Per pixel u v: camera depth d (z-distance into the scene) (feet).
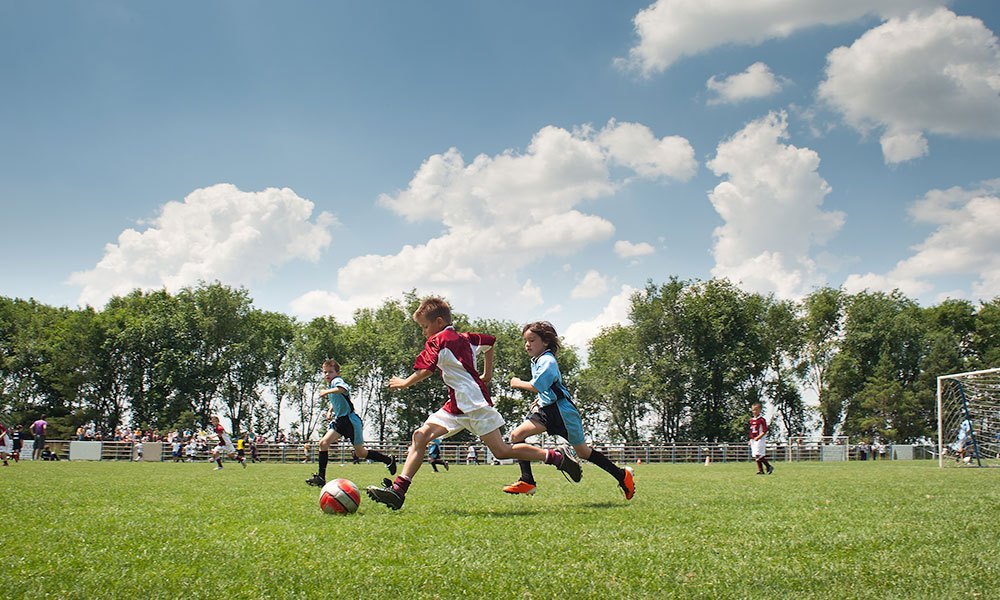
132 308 213.87
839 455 169.99
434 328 23.45
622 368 198.49
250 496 29.40
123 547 15.05
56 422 194.39
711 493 31.42
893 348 217.15
